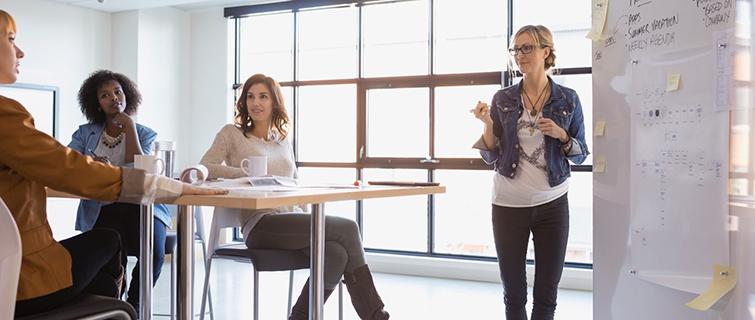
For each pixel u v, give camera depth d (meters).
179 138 6.75
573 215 5.48
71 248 1.52
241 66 6.79
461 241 5.86
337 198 1.68
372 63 6.12
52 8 5.94
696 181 1.71
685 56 1.76
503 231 2.68
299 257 2.33
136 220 2.87
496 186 2.71
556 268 2.64
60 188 1.32
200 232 2.97
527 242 2.69
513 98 2.68
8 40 1.41
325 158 6.36
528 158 2.63
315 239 2.11
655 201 1.89
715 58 1.64
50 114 5.93
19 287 1.31
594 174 2.28
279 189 1.79
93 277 1.58
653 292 1.92
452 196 5.85
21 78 5.66
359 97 6.14
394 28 6.02
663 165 1.85
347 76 6.24
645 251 1.94
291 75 6.52
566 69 5.32
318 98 6.39
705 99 1.68
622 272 2.09
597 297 2.26
